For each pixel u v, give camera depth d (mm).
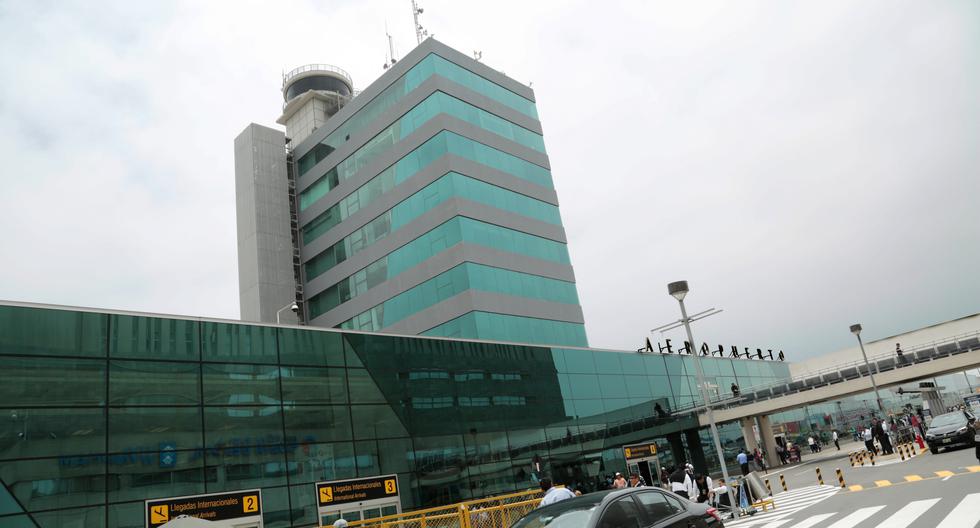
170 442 18719
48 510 16078
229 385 20625
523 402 31266
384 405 25016
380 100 47344
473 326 37750
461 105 44188
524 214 44906
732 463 45344
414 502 24547
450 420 27344
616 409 37000
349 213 47969
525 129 48719
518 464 29406
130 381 18469
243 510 19641
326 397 23203
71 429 17000
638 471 36344
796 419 57156
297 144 55750
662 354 43969
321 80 61562
